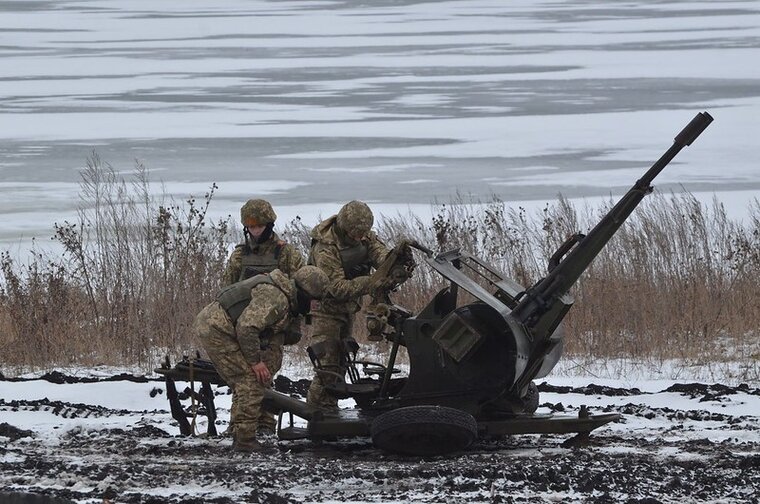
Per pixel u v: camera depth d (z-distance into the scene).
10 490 25.97
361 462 30.22
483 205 98.12
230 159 129.88
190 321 52.75
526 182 112.62
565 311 31.28
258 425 36.00
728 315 54.31
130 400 41.62
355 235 33.16
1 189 108.12
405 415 29.67
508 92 198.38
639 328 52.28
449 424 29.64
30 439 33.91
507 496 24.88
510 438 34.22
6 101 191.12
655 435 33.53
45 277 59.38
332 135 150.62
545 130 151.62
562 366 49.12
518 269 57.69
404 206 98.81
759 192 102.44
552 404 38.84
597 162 125.25
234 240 73.81
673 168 118.56
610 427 35.09
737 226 76.62
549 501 24.41
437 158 130.12
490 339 31.41
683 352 50.38
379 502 24.67
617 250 59.62
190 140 145.62
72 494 25.50
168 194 104.38
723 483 26.33
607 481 26.47
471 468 28.25
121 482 26.98
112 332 52.47
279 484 26.84
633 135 145.62
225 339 31.94
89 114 173.38
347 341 33.69
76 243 60.06
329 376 33.84
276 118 168.25
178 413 34.69
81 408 39.38
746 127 149.00
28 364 50.66
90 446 32.69
